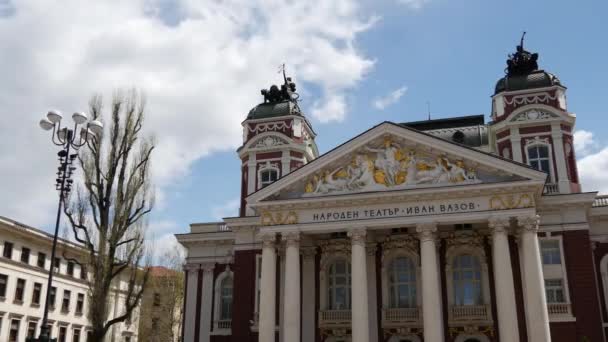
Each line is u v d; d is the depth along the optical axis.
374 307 38.06
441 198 35.06
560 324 34.91
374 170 36.66
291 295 35.88
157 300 70.94
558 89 41.47
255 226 42.47
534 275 32.28
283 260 39.81
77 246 64.12
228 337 44.34
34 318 57.62
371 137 37.03
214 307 45.69
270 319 35.94
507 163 34.31
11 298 54.81
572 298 35.38
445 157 35.75
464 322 36.22
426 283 33.75
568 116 40.56
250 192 46.03
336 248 40.12
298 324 35.56
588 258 35.91
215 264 46.91
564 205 37.06
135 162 35.44
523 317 34.50
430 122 47.38
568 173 39.72
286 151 46.44
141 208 35.09
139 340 69.94
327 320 38.72
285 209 37.62
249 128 48.12
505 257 33.09
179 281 69.00
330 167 37.66
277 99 49.31
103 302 32.44
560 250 36.59
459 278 37.97
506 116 41.62
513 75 43.44
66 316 63.00
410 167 36.06
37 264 59.25
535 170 33.69
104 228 33.50
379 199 35.91
